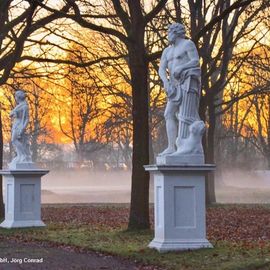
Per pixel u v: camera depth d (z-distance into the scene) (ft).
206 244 42.01
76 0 69.77
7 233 57.98
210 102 102.68
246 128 229.25
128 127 158.40
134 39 56.13
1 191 79.25
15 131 63.77
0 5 67.87
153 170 42.83
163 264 36.86
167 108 43.60
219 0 86.74
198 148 42.47
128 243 47.70
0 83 67.92
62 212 85.25
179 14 85.40
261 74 131.23
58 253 43.70
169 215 41.65
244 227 61.11
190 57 42.91
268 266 35.32
